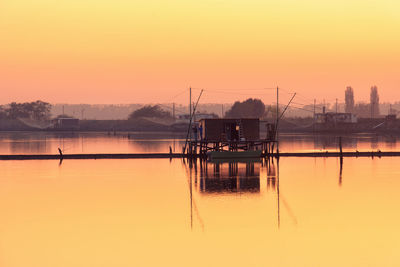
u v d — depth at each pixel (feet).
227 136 497.46
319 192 313.73
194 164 465.88
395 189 324.19
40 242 204.33
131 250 193.77
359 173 399.44
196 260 182.60
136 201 285.64
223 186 337.11
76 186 338.95
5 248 196.65
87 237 210.79
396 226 226.79
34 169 428.56
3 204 278.26
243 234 215.10
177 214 251.80
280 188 328.08
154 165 458.09
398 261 180.55
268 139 510.58
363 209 262.26
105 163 476.54
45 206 272.92
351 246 197.36
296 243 201.46
